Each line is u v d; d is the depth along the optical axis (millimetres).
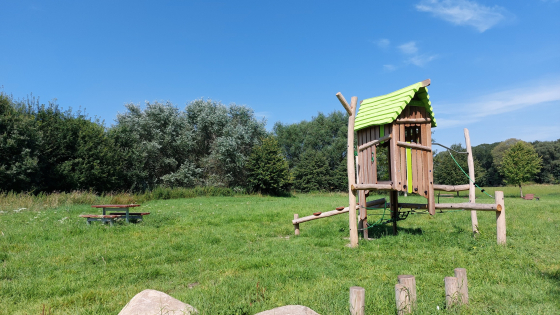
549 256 6762
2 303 4723
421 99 8969
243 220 13375
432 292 4727
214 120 39250
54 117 27766
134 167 32656
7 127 22453
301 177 50969
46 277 5898
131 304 3783
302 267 6258
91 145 27859
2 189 22031
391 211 10008
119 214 12414
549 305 4227
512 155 37750
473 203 8289
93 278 5852
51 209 17109
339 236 9680
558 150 69188
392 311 4055
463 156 41844
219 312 4012
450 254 7039
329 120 57156
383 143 10133
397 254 7223
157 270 6301
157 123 36094
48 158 25906
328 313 3941
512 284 5168
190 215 14352
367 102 10094
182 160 38625
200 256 7535
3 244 8203
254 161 39562
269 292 4926
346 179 49250
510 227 10125
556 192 41406
